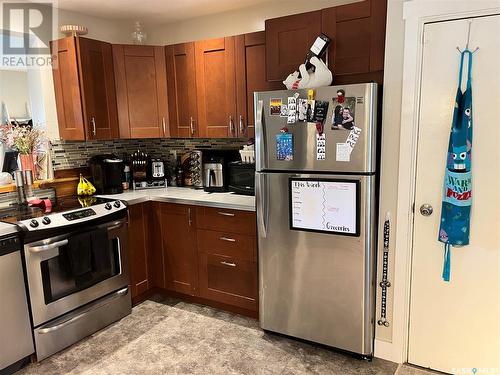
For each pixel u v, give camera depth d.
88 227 2.61
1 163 2.87
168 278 3.19
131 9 3.15
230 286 2.88
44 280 2.37
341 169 2.16
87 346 2.53
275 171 2.37
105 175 3.18
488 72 1.88
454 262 2.08
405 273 2.21
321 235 2.29
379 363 2.30
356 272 2.22
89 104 2.98
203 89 3.12
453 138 1.96
